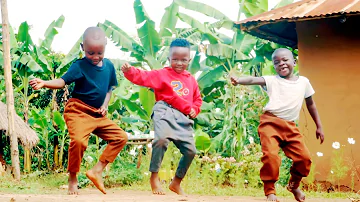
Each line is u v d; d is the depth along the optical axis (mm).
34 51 12688
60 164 12305
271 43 11156
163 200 4336
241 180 7941
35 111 12148
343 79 7824
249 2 11688
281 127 4906
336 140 7781
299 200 5133
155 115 5277
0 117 10211
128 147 11234
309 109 5344
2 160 11148
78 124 4957
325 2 8078
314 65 8023
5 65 9398
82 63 5012
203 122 11359
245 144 10625
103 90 5117
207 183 7652
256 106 11070
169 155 8531
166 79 5316
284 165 8648
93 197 4613
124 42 11430
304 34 8148
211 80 11227
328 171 7750
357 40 7797
